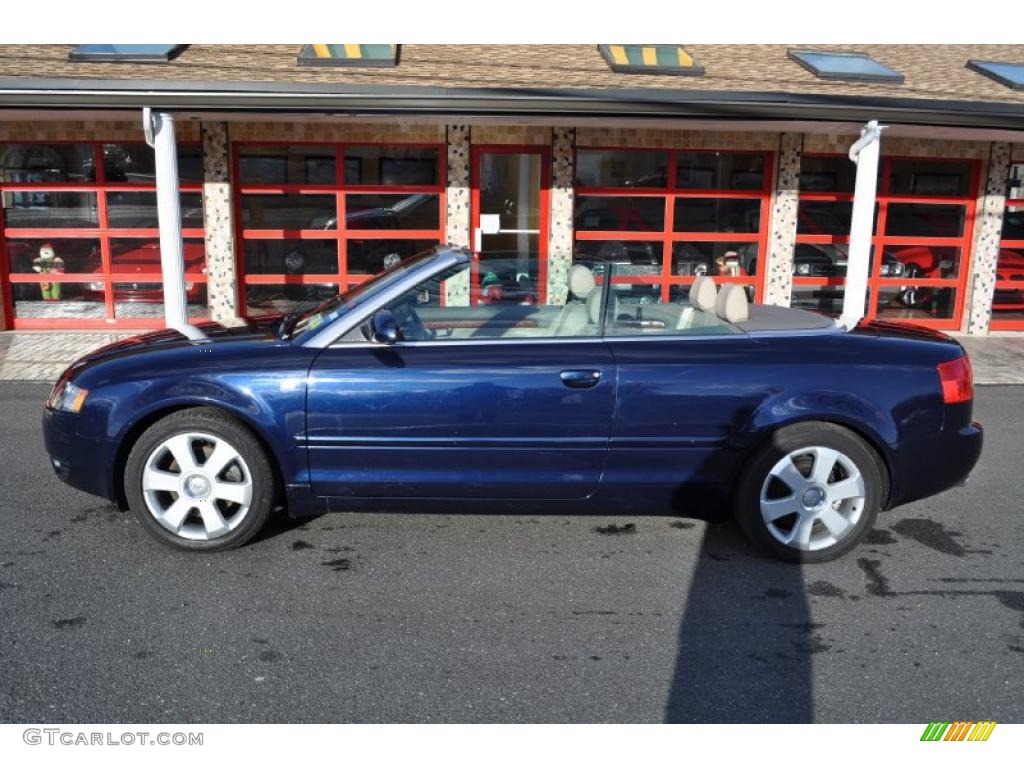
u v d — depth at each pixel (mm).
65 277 11203
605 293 4531
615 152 11188
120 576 4113
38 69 9102
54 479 5484
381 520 4867
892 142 11430
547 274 4543
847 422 4266
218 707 3105
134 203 11102
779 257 11508
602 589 4059
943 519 5043
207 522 4328
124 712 3068
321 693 3197
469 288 4520
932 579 4215
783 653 3516
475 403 4223
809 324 4648
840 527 4340
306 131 10906
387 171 11125
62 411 4391
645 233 11406
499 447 4266
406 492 4332
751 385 4254
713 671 3381
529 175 11195
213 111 8727
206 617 3734
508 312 4535
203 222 11000
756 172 11438
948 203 11781
